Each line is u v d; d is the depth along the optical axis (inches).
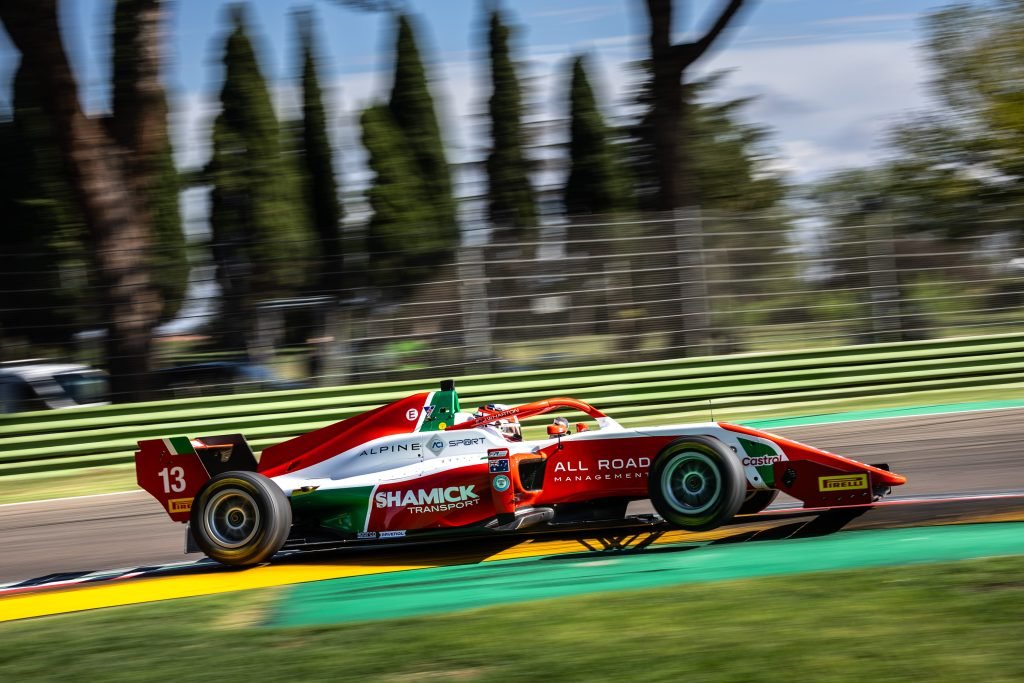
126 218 955.3
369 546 494.0
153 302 875.4
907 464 605.6
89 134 952.9
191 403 827.4
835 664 262.8
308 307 880.9
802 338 965.8
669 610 326.6
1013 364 940.6
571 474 441.4
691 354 938.1
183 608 389.7
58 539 577.3
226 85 1636.3
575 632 311.3
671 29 1149.1
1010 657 257.8
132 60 984.9
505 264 914.1
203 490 448.8
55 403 844.0
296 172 1673.2
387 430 474.9
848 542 410.3
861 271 980.6
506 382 882.8
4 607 428.8
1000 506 459.5
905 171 1830.7
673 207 1162.0
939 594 319.6
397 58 1740.9
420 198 1688.0
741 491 403.2
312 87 1739.7
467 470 438.0
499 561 432.5
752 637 291.0
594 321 925.8
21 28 913.5
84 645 345.7
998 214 1004.6
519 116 1800.0
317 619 358.9
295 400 847.7
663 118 1159.6
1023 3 1718.8
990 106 1736.0
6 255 858.8
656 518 438.3
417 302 896.9
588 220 933.2
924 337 984.9
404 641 317.1
